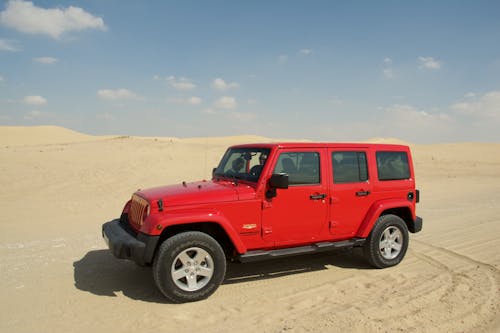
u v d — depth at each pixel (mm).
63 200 11969
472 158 34062
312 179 5395
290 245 5320
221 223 4688
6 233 7914
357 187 5715
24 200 11836
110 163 20281
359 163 5816
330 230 5551
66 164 19516
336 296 4785
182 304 4566
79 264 6012
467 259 6277
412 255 6539
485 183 18078
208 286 4676
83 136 83000
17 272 5641
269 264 6133
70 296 4797
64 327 4008
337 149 5629
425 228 8516
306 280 5391
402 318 4109
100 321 4137
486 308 4363
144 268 5840
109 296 4801
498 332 3826
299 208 5273
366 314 4215
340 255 6652
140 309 4434
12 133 72938
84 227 8500
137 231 4941
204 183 5652
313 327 3928
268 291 4977
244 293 4910
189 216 4559
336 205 5551
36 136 73375
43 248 6848
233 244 4824
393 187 6066
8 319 4188
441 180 19562
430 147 44312
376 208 5793
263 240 5105
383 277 5484
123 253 4559
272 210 5098
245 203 4922
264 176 5031
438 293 4809
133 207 5301
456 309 4336
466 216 9859
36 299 4707
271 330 3891
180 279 4680
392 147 6203
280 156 5160
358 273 5688
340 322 4027
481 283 5141
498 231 8172
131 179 16219
